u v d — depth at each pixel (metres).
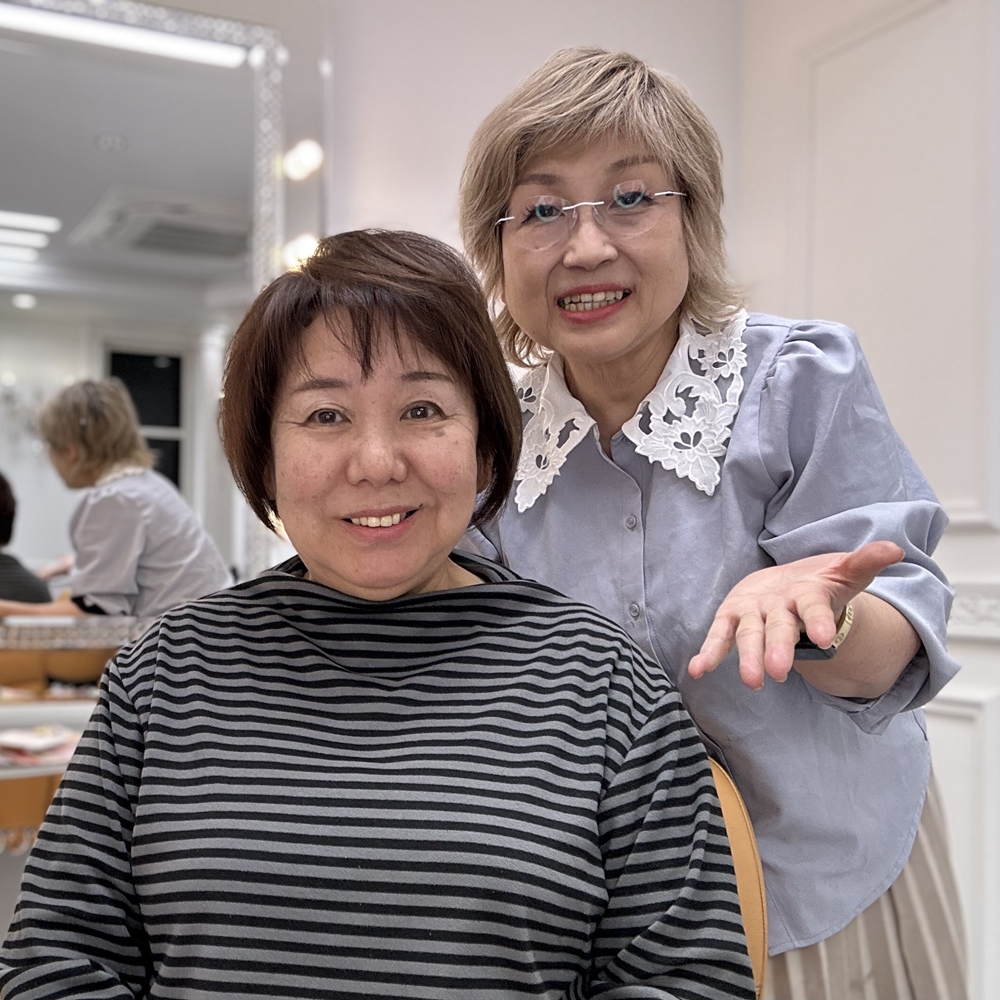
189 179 2.12
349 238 0.86
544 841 0.73
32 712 1.89
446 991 0.70
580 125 0.92
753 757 0.97
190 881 0.73
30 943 0.75
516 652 0.82
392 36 2.34
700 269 1.01
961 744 2.07
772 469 0.96
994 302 2.05
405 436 0.81
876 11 2.31
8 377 1.93
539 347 1.12
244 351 0.84
